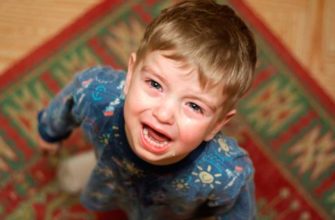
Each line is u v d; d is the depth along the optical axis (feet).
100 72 2.80
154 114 2.15
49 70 4.34
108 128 2.62
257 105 4.44
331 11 4.71
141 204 3.16
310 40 4.64
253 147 4.33
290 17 4.67
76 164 4.09
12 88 4.27
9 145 4.17
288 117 4.44
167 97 2.13
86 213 4.12
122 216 4.15
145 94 2.16
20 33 4.38
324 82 4.56
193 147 2.30
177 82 2.10
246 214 3.07
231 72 2.19
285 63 4.57
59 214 4.09
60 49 4.39
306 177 4.32
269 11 4.66
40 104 4.27
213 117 2.24
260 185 4.26
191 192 2.79
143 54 2.21
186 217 3.43
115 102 2.63
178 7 2.33
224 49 2.18
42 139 3.91
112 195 3.39
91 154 4.13
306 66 4.58
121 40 4.48
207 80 2.10
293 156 4.35
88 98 2.71
